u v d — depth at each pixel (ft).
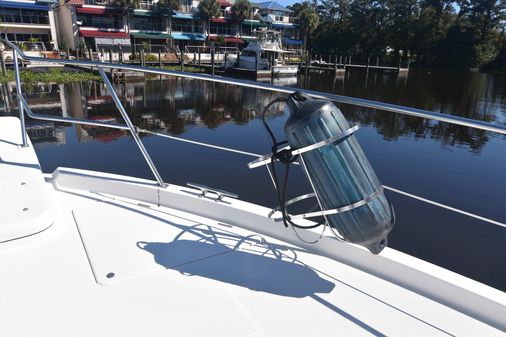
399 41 145.89
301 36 161.27
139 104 52.85
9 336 3.66
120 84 75.31
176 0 115.55
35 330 3.75
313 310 4.32
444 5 145.48
